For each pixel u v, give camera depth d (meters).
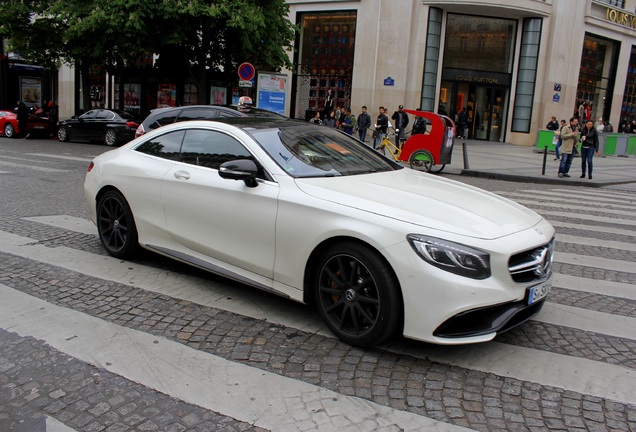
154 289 4.90
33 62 24.95
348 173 4.61
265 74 18.16
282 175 4.30
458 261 3.46
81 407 3.07
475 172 16.08
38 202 8.70
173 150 5.24
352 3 28.08
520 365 3.74
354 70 28.44
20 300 4.55
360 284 3.78
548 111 28.70
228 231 4.52
